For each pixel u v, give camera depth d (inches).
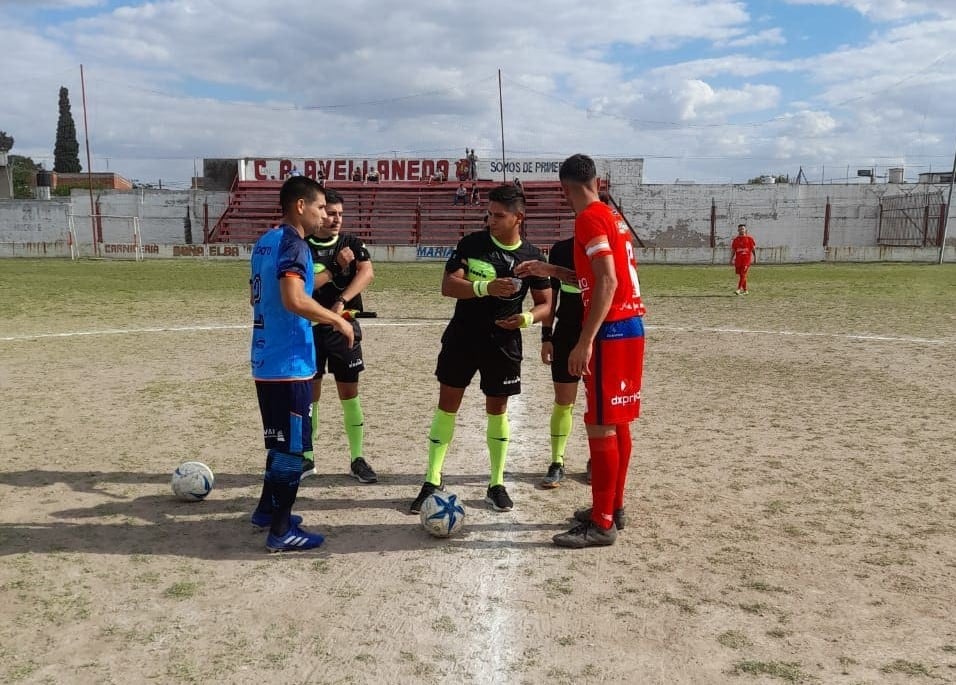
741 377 352.5
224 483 201.6
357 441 208.8
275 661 114.8
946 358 397.4
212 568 149.3
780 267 1357.0
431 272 1178.0
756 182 1951.3
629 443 168.6
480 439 251.4
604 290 148.2
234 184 1769.2
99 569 147.5
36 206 1754.4
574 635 123.3
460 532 169.2
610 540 160.7
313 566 150.8
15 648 117.8
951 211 1637.6
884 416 274.8
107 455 225.1
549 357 215.5
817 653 117.3
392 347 449.1
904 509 180.7
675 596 137.0
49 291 780.6
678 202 1758.1
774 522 173.3
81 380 338.6
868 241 1737.2
